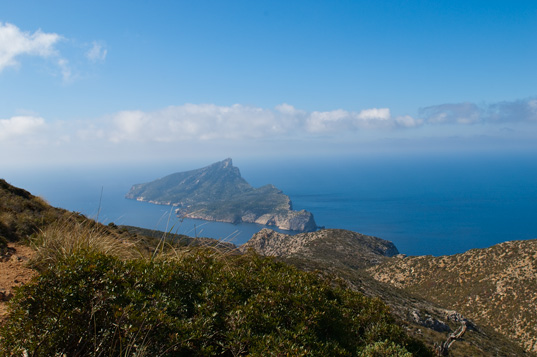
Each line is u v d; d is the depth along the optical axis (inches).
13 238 332.2
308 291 253.9
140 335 145.2
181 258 251.8
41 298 147.3
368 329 307.9
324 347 202.7
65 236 290.8
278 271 307.3
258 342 177.3
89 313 147.1
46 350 134.0
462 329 560.7
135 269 192.7
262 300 217.9
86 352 139.3
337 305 295.6
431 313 1636.3
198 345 166.4
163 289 191.9
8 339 135.1
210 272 240.8
